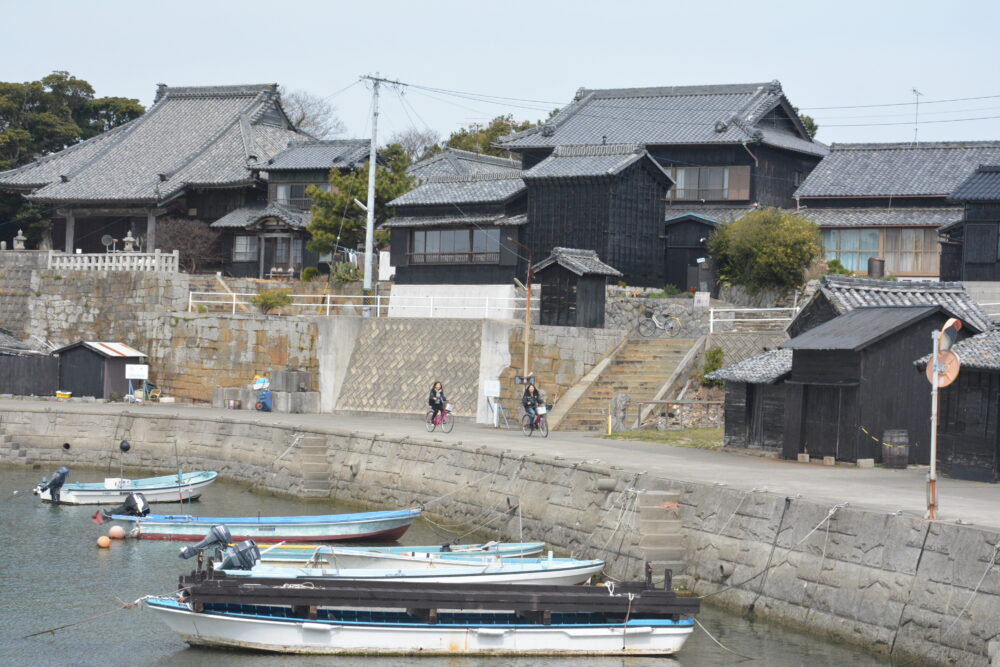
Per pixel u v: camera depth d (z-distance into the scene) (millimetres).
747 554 23312
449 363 44656
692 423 38844
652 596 21734
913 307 30609
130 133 73812
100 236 68125
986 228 40969
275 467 39125
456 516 32656
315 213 58406
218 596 21594
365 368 46625
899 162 56281
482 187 54188
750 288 48812
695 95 64438
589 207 51281
